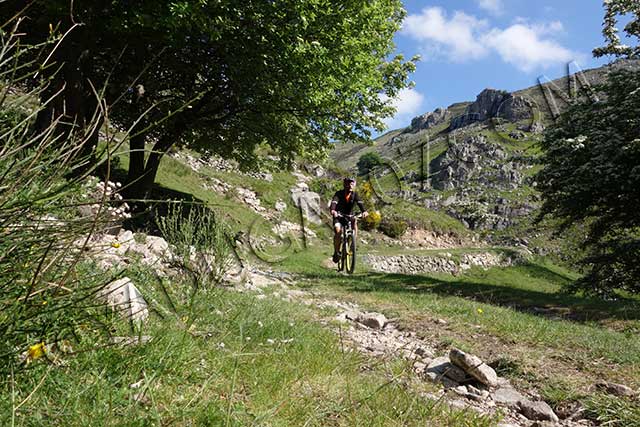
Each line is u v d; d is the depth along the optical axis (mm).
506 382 4863
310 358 3910
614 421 3842
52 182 1969
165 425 2051
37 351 1967
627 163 17469
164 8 12016
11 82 1950
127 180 16172
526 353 5719
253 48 13797
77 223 2078
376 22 18062
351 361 4160
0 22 10109
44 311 1995
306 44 13812
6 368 1979
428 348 5996
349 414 2838
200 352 3143
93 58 14305
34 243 1968
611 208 19969
